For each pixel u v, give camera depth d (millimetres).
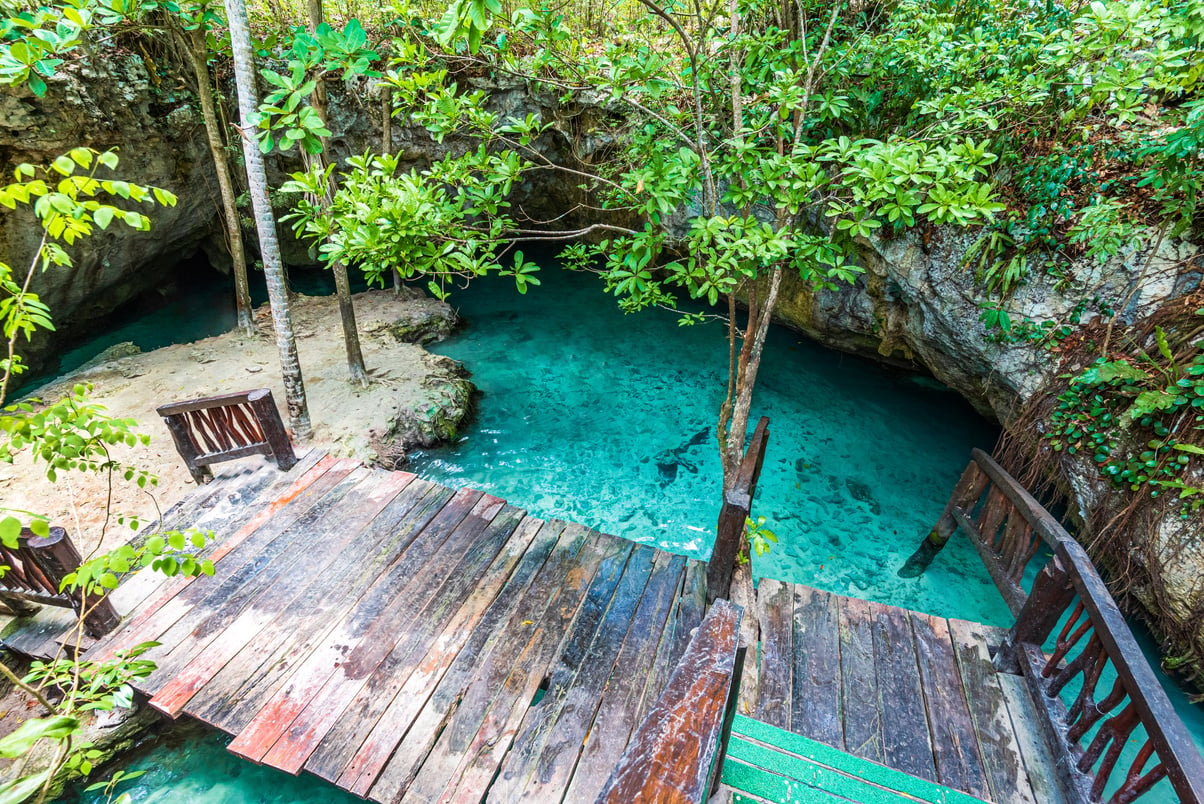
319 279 11430
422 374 7805
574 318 10414
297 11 8789
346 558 4539
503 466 6820
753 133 3766
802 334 9586
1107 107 4984
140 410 6629
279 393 7156
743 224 3248
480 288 11383
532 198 11414
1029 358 5547
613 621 4078
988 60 4844
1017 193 5484
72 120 6629
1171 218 4520
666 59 3676
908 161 2971
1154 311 4688
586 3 8070
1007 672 3646
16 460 5762
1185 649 4266
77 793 3547
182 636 3896
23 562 3713
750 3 4008
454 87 3635
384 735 3359
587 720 3453
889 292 7289
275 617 4047
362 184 3416
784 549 5785
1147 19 3564
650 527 6039
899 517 6246
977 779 3070
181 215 8742
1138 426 4582
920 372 8539
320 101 6043
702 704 1286
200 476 5336
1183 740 2303
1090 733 4016
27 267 7000
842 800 2600
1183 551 4180
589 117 9305
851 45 4664
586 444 7254
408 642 3898
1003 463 5801
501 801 3086
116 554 1949
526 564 4539
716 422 7758
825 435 7484
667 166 3400
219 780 3645
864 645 3828
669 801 1081
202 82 6953
